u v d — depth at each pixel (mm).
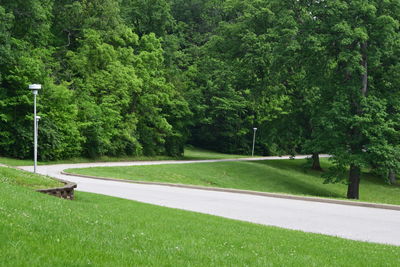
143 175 39031
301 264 7164
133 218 11078
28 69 43000
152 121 61938
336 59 39188
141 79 58125
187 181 41406
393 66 38062
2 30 41969
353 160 36844
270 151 88500
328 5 36875
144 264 5707
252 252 7805
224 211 16078
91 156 52594
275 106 65750
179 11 95938
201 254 6941
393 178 56719
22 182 15477
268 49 51000
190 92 69812
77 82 52719
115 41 60938
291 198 21828
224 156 77188
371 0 36875
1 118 42156
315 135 40812
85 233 7219
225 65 62062
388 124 36844
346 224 14031
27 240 5887
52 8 54312
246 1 57781
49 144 44688
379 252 9117
